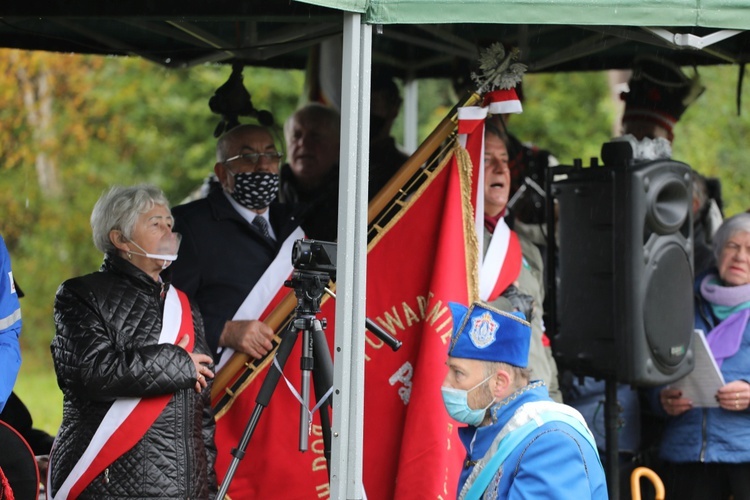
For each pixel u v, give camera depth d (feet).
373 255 42.27
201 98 134.00
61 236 125.90
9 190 126.21
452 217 42.01
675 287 46.09
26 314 120.16
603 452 52.01
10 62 127.65
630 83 53.52
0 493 34.50
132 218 37.19
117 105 132.26
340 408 33.96
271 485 41.78
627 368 45.27
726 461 46.93
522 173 58.03
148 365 35.81
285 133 60.03
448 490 40.04
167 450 36.40
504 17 34.35
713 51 52.70
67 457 36.45
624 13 35.01
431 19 34.12
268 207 46.73
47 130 129.49
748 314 47.88
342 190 34.17
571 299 47.39
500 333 31.30
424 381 40.63
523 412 30.81
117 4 45.93
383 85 59.36
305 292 35.50
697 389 47.47
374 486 41.57
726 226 48.96
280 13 46.93
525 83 123.54
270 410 42.04
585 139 127.13
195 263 43.96
